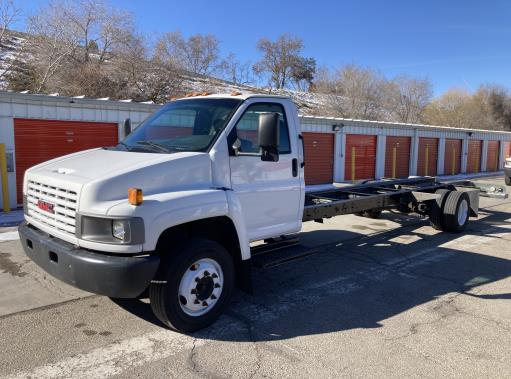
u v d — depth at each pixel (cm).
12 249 729
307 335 446
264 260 503
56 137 1221
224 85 4247
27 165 1180
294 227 564
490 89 6141
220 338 437
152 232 394
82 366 381
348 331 457
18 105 1145
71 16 2942
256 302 533
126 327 456
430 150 2573
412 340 439
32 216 473
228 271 464
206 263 449
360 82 4597
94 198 392
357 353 411
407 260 722
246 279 489
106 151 507
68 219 412
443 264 701
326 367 386
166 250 431
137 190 387
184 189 437
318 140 1922
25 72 2784
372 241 849
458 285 603
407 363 395
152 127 537
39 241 436
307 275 641
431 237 886
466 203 927
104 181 396
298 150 559
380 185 984
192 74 3978
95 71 2891
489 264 703
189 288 435
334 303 534
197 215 425
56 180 427
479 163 3042
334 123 1956
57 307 502
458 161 2833
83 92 2800
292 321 479
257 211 511
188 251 428
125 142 533
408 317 495
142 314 488
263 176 514
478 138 2973
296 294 563
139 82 3203
